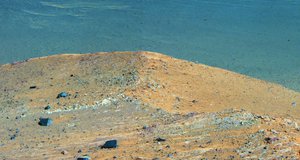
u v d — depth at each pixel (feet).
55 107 79.77
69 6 202.80
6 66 114.93
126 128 67.72
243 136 59.62
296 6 206.69
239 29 181.98
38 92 89.97
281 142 56.59
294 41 170.60
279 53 158.10
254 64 146.51
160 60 107.76
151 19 190.60
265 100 99.25
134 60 105.09
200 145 57.93
